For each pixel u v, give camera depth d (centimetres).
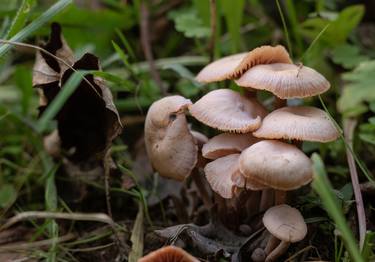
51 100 37
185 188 37
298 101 38
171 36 51
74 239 35
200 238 33
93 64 34
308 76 31
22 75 44
